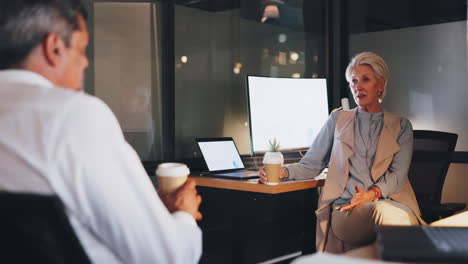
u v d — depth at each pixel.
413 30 3.90
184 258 0.91
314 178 2.72
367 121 2.60
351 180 2.54
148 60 3.15
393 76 4.02
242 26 3.69
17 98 0.82
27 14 0.87
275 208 3.83
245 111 3.73
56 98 0.82
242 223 3.15
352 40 4.09
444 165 2.85
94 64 2.89
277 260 3.54
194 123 3.39
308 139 3.37
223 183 2.60
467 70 3.69
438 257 0.79
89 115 0.81
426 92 3.88
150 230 0.85
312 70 4.09
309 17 4.06
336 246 2.62
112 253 0.86
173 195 1.05
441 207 2.68
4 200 0.70
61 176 0.79
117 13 3.00
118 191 0.81
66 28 0.91
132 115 3.08
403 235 0.92
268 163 2.38
